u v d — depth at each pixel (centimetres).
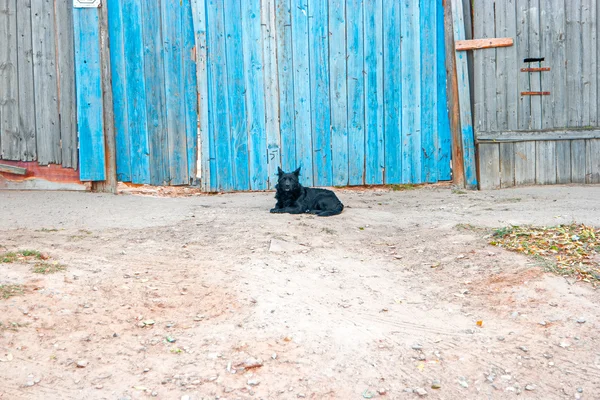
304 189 846
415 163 1004
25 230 693
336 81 987
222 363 404
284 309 483
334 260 613
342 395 375
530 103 999
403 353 422
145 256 600
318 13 976
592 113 1000
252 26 967
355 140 996
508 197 905
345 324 462
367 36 985
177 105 963
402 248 656
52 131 941
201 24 949
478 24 988
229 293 509
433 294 525
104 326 446
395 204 885
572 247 590
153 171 963
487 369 402
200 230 713
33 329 432
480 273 556
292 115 984
